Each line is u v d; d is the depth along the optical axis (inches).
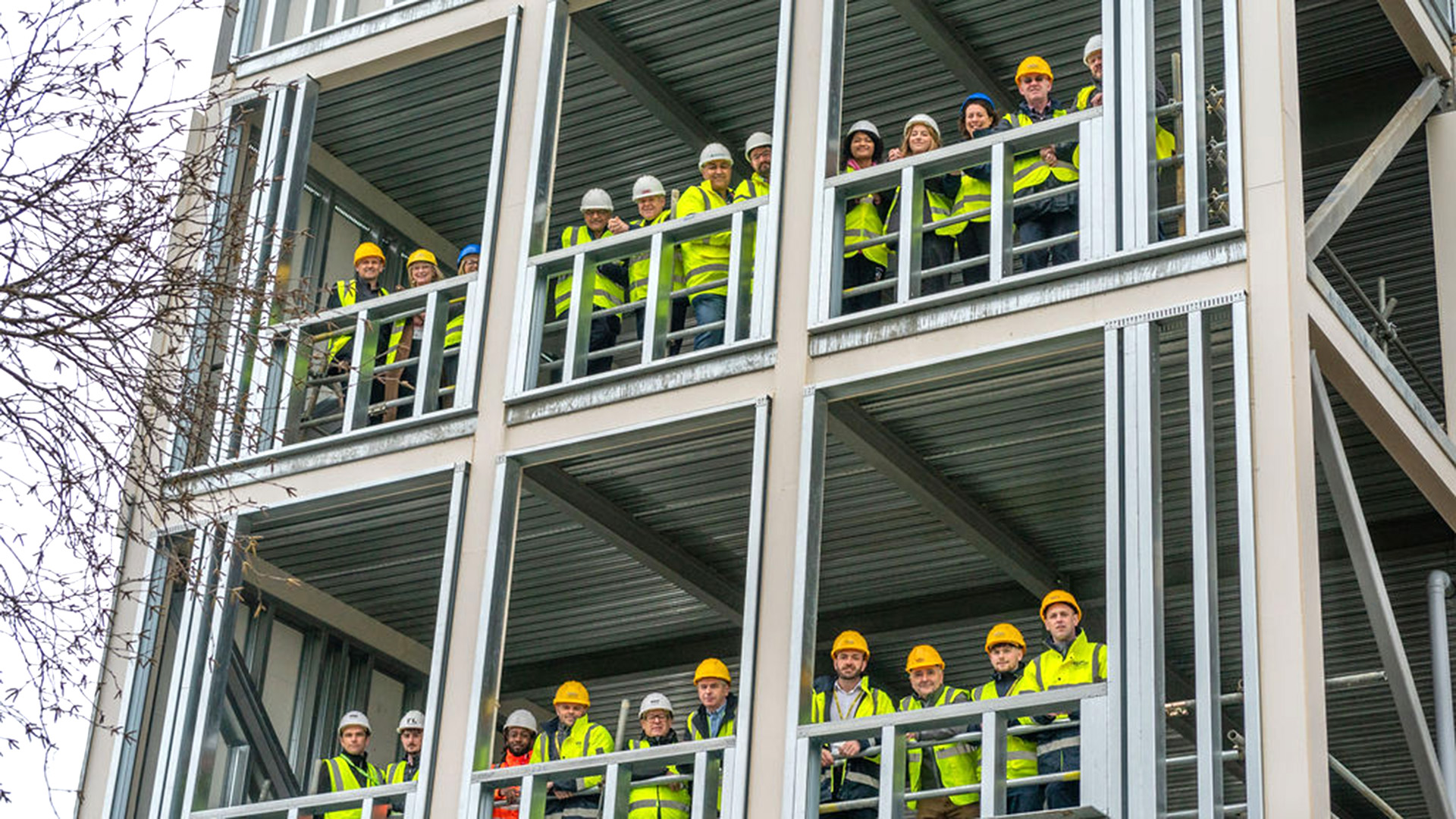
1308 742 519.5
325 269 851.4
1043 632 814.5
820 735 590.6
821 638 829.8
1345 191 641.6
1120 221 606.5
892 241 681.6
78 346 508.4
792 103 684.7
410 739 738.8
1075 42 760.3
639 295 725.9
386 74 790.5
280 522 757.3
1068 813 538.3
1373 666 831.1
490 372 701.3
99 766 724.0
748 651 611.2
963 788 573.0
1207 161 614.5
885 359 626.8
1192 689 795.4
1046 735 603.8
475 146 835.4
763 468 629.3
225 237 552.4
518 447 682.8
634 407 666.2
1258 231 583.8
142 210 510.6
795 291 653.9
